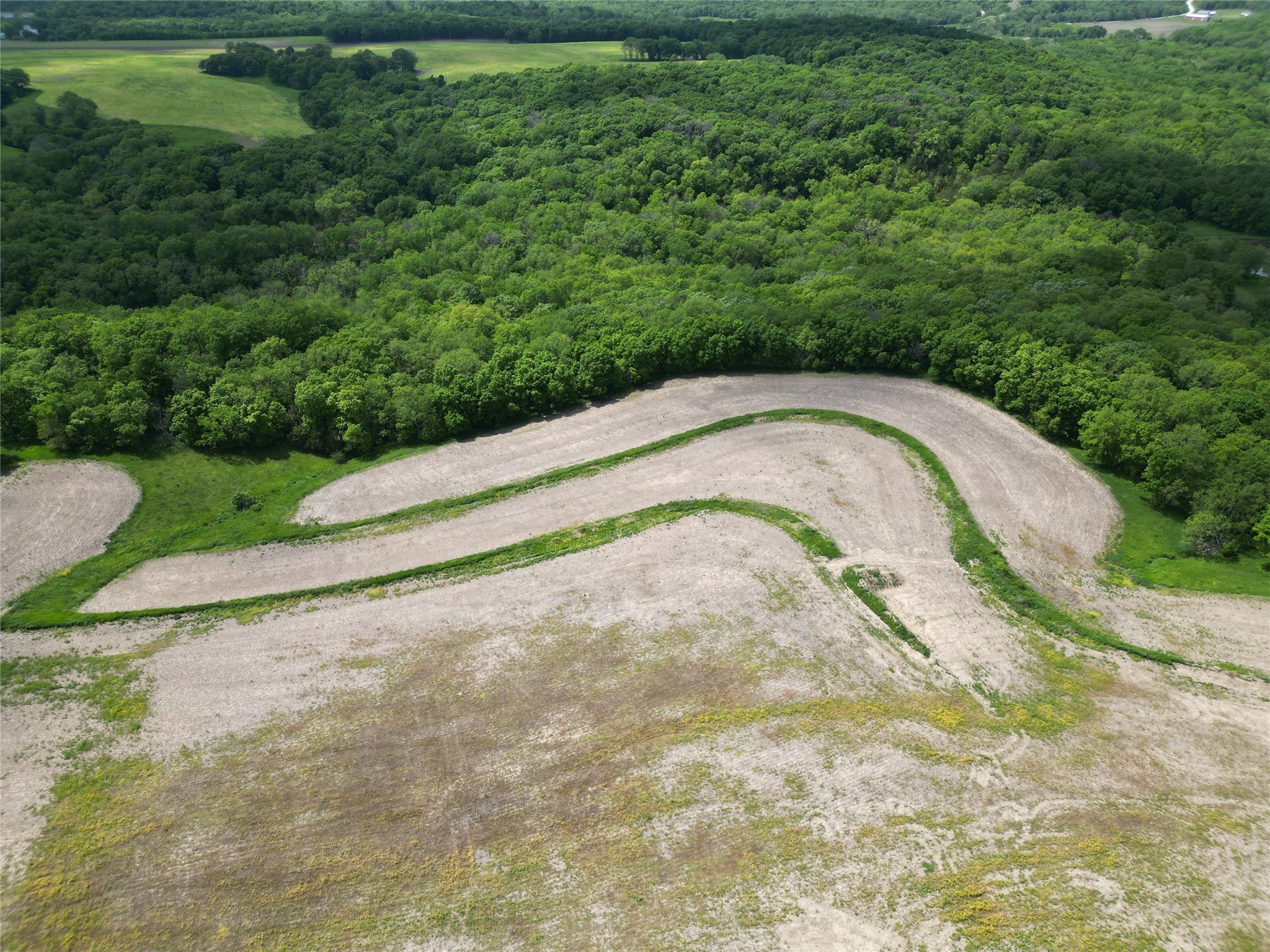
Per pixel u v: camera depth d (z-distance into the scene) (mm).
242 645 57656
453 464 78312
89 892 42500
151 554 66062
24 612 59406
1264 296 110625
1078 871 43906
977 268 111250
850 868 44031
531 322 96125
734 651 57438
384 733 51281
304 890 42812
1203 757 50656
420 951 40531
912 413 85750
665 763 49500
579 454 79500
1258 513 67188
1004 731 52125
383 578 63812
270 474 78125
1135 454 74062
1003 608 62406
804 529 69250
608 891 43031
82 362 85375
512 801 47312
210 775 48531
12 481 72750
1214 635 59969
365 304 105750
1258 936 40969
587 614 60469
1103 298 99750
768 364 94625
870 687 55094
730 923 41594
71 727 51062
